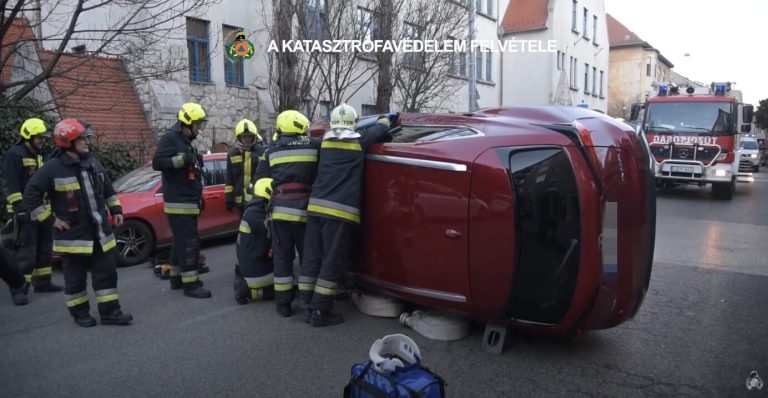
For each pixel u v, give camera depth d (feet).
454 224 12.78
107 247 15.28
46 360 13.15
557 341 14.03
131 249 23.11
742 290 18.51
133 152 37.93
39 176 14.39
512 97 98.68
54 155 14.92
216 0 42.04
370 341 14.10
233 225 26.61
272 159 15.83
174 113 42.27
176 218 17.71
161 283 19.97
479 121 14.07
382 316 15.72
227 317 16.03
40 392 11.53
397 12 45.65
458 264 12.85
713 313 16.17
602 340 14.12
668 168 44.47
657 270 21.17
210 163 26.45
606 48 126.72
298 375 12.23
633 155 12.19
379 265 14.73
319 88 42.75
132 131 40.27
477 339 14.19
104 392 11.53
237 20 47.29
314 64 42.37
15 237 18.30
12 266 15.97
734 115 42.78
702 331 14.74
